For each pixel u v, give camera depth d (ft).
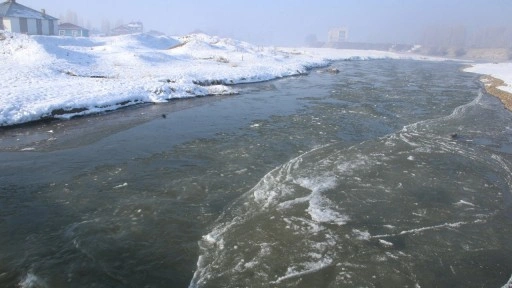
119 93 70.79
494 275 25.03
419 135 55.72
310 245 27.25
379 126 60.03
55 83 73.41
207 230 28.71
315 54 273.75
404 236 29.01
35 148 44.91
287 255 26.04
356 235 28.76
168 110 67.72
